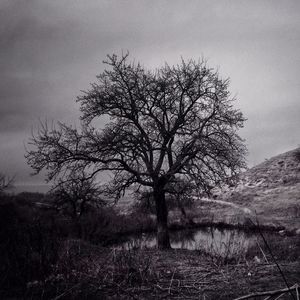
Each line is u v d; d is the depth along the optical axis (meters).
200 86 22.45
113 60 22.17
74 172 20.28
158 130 22.20
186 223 33.75
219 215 35.66
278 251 15.34
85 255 11.27
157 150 23.42
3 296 6.99
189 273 11.19
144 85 22.38
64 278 8.51
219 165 20.50
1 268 7.87
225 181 21.44
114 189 21.58
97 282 8.88
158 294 8.68
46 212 26.81
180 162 21.45
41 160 19.81
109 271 9.78
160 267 12.00
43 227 10.84
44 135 20.03
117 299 8.04
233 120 20.94
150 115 22.20
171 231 32.03
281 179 48.28
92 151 20.84
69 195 27.33
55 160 19.70
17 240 9.23
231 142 20.78
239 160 21.23
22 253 8.68
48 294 7.36
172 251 17.78
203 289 9.22
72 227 24.31
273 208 36.03
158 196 21.58
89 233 23.34
